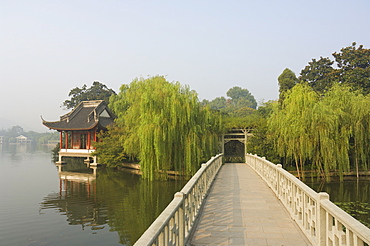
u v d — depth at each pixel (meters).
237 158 30.23
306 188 4.96
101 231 10.82
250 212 6.73
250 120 30.41
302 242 4.73
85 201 15.68
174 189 18.53
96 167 32.03
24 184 21.41
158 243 3.14
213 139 25.78
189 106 20.89
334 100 21.59
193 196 5.94
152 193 17.52
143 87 25.55
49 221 12.09
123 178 23.92
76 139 37.91
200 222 5.90
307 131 20.33
